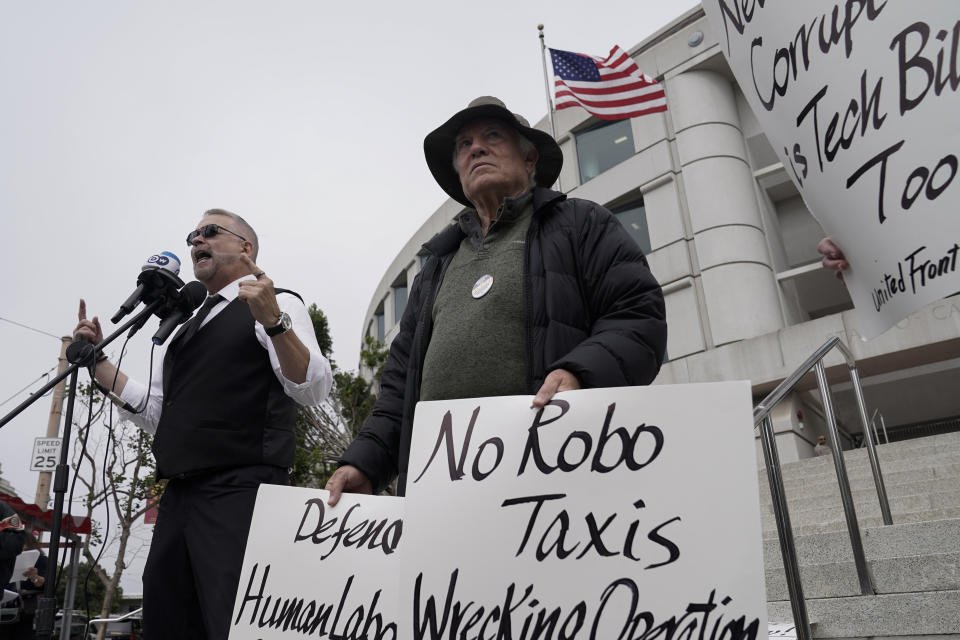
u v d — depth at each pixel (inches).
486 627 44.9
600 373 52.9
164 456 88.9
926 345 453.1
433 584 47.7
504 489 48.4
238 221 110.2
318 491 64.6
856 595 112.3
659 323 60.9
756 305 529.3
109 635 319.9
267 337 94.0
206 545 83.7
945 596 97.0
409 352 80.8
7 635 219.8
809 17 61.9
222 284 106.5
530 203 76.1
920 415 588.1
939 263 52.3
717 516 41.5
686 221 577.0
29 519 350.6
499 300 67.4
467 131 81.1
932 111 53.5
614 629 41.3
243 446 88.7
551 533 45.7
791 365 489.1
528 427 49.8
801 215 613.9
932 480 203.6
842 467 117.1
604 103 356.8
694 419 44.6
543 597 44.1
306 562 60.6
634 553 42.7
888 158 55.8
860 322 60.1
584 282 67.9
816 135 61.5
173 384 93.7
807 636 81.0
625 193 616.7
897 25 55.9
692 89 602.5
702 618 39.4
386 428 74.2
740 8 69.0
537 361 64.3
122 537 393.4
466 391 64.9
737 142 590.2
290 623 58.5
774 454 91.1
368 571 57.5
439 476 51.1
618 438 46.3
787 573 84.5
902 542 124.3
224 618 79.0
